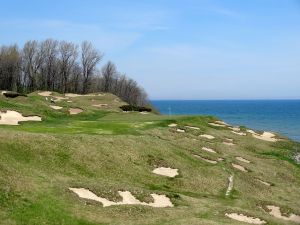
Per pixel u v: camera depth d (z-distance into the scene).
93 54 172.50
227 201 38.12
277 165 58.03
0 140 34.88
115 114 85.75
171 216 29.30
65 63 159.12
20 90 158.75
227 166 49.69
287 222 34.88
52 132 48.16
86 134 45.81
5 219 23.80
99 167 37.88
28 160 34.06
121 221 26.81
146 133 55.75
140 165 41.59
